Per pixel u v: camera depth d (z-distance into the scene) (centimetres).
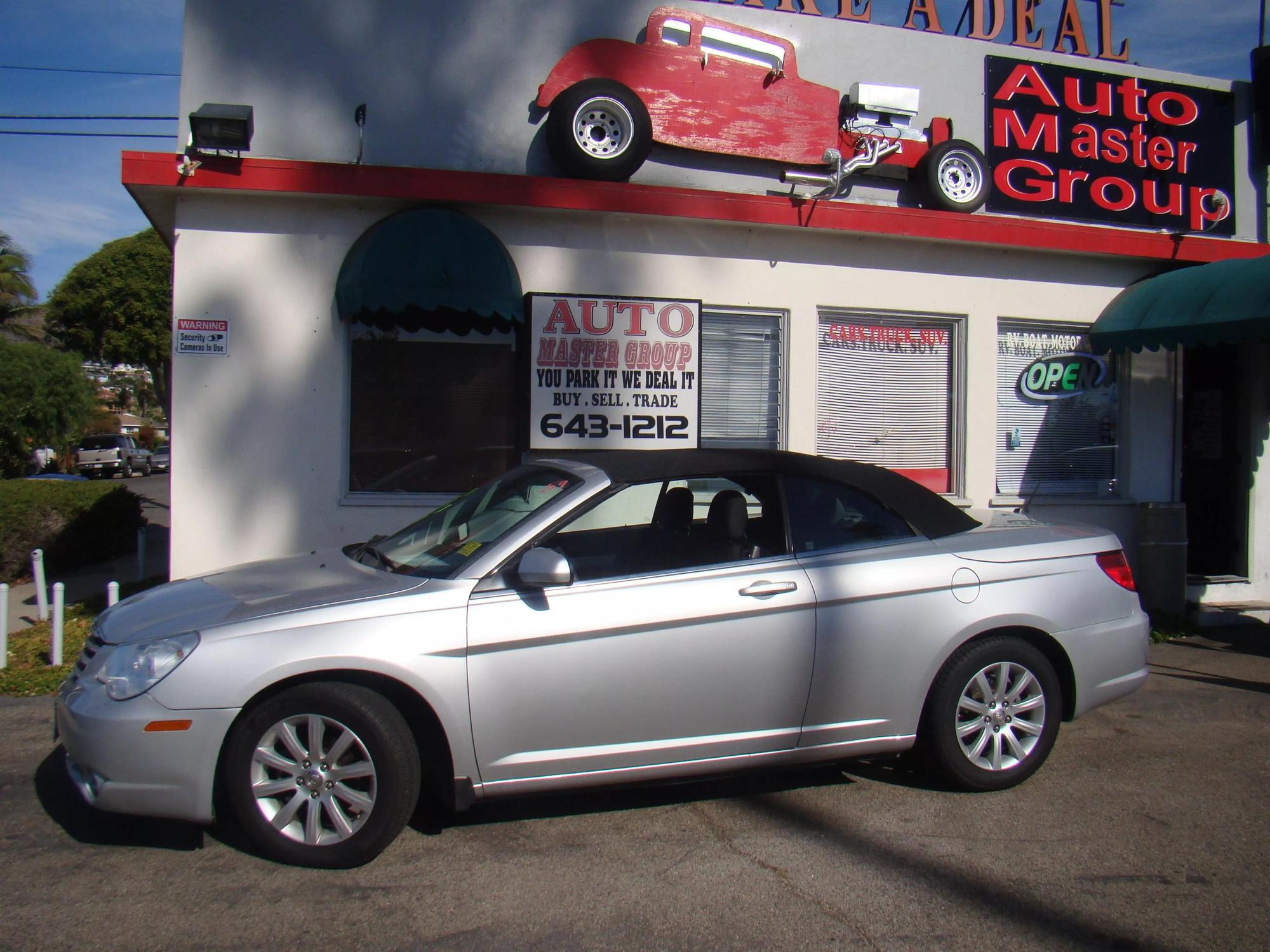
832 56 938
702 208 836
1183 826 452
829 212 869
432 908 367
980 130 973
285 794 399
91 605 913
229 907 366
